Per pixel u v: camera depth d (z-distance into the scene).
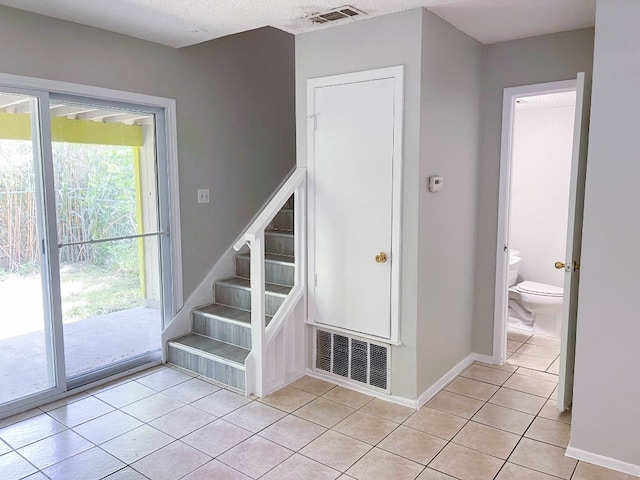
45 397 3.05
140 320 3.61
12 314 2.91
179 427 2.77
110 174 3.35
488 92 3.53
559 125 4.64
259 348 3.12
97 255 3.32
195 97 3.76
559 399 2.90
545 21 2.98
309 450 2.54
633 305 2.26
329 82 3.13
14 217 2.87
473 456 2.48
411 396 3.02
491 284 3.67
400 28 2.81
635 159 2.19
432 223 3.03
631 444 2.33
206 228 3.95
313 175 3.29
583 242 2.33
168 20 2.94
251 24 3.03
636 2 2.12
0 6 2.68
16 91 2.79
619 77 2.19
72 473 2.35
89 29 3.07
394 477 2.31
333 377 3.38
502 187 3.55
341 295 3.25
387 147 2.93
